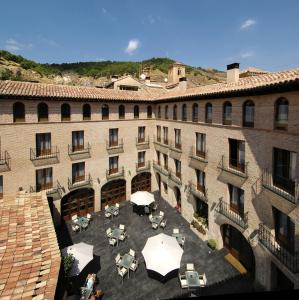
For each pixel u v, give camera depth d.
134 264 19.00
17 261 11.49
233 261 19.52
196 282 16.77
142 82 41.56
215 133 20.42
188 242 22.56
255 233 16.45
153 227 24.89
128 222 26.73
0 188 22.27
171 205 30.53
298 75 13.52
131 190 32.66
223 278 17.91
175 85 37.69
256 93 15.45
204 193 22.72
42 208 17.28
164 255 17.33
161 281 17.98
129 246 22.33
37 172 24.41
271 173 14.88
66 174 26.05
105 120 28.50
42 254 12.05
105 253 21.33
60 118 24.97
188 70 138.50
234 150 18.66
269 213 15.14
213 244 21.05
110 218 27.64
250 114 16.72
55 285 9.99
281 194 13.67
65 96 24.45
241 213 18.36
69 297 16.50
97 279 18.20
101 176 28.94
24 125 22.83
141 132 32.25
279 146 14.15
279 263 13.88
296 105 12.92
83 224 25.14
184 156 25.64
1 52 87.38
